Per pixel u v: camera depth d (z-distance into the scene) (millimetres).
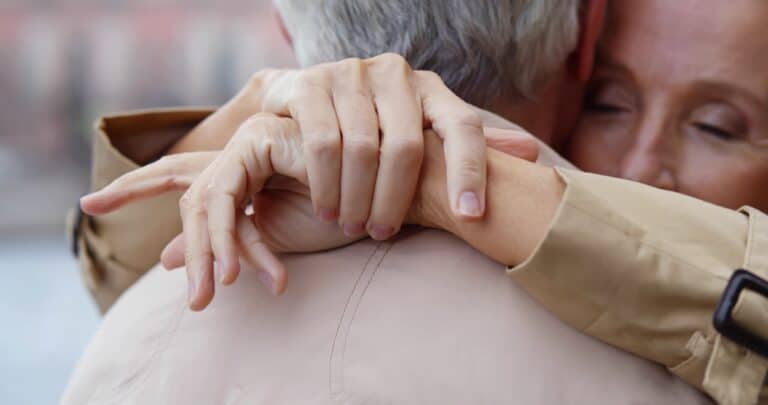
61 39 2623
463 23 730
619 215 633
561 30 766
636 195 649
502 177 658
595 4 814
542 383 650
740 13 824
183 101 2629
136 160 870
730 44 830
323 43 759
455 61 741
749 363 614
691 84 844
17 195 2738
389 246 706
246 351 696
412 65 742
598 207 632
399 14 733
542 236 642
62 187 2754
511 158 671
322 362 677
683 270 625
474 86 751
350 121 659
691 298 623
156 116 864
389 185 655
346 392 667
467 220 636
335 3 747
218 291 721
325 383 672
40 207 2744
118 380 726
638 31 853
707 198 870
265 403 678
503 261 661
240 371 692
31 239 2707
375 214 664
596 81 883
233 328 705
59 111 2688
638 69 857
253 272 722
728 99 845
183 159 726
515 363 654
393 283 690
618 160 882
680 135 868
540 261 632
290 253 726
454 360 658
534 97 780
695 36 835
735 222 651
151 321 736
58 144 2723
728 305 607
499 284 677
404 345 668
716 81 838
